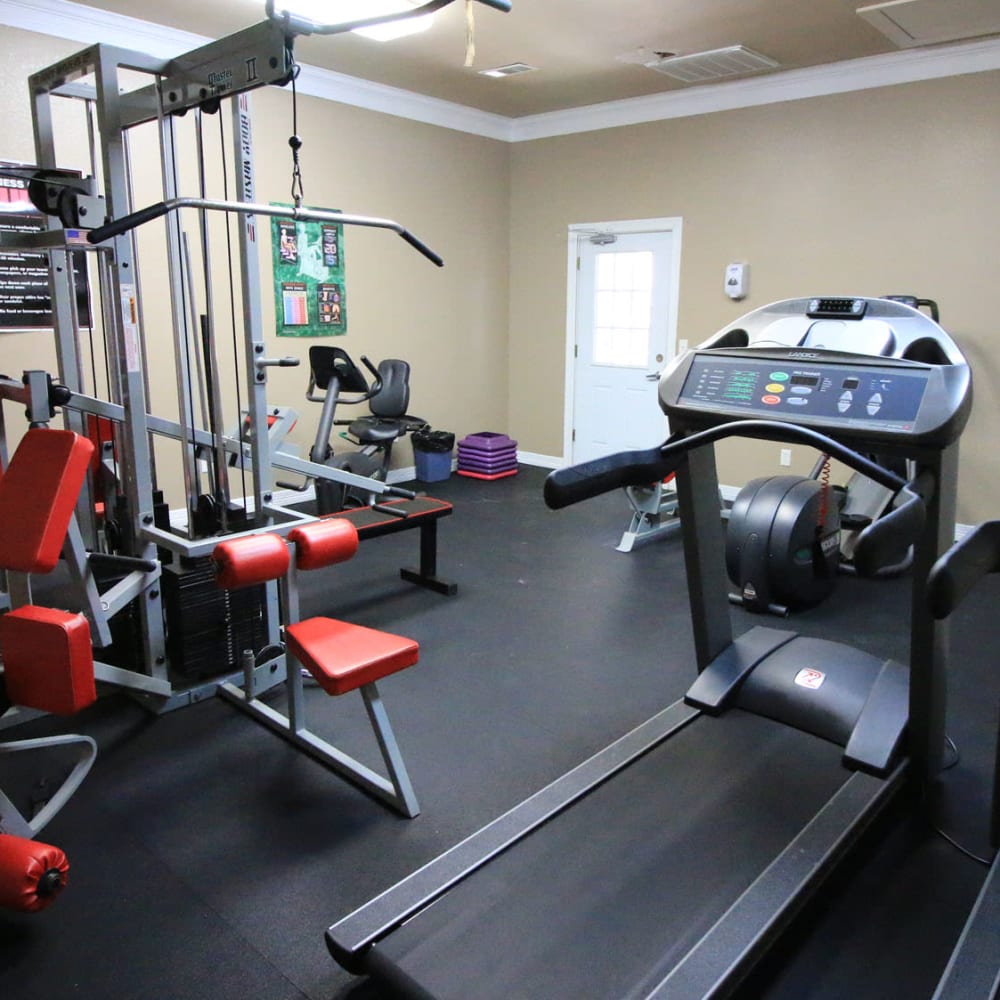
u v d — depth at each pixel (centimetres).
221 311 488
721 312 566
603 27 421
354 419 571
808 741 218
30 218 392
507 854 173
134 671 280
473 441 645
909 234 480
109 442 308
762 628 270
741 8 392
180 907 186
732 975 140
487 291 669
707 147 552
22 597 211
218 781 235
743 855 172
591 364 647
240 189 256
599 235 620
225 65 227
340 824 216
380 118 558
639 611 372
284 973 168
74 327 295
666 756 212
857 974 158
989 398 465
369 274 572
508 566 437
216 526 277
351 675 204
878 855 193
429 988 138
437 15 402
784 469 550
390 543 475
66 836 210
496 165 654
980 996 136
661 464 201
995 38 429
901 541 147
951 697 287
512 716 275
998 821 189
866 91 481
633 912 155
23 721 264
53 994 162
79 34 405
